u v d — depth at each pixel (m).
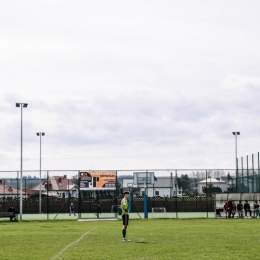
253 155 68.75
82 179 56.44
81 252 24.42
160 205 78.00
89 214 75.25
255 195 60.06
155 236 33.69
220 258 21.59
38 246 27.97
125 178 74.00
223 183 80.69
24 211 76.88
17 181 76.44
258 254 22.98
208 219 56.72
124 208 29.81
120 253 23.73
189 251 24.38
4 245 28.88
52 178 87.81
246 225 45.19
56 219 59.75
